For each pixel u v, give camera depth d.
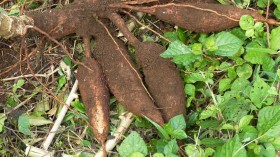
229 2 0.97
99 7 0.96
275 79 0.87
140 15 1.01
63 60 1.03
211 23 0.92
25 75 1.02
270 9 0.96
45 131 1.00
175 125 0.87
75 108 0.98
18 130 1.00
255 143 0.83
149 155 0.94
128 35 0.95
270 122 0.81
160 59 0.92
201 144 0.91
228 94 0.91
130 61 0.94
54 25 0.97
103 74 0.96
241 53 0.92
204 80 0.93
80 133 0.99
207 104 0.95
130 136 0.86
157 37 1.01
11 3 1.09
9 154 1.00
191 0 0.97
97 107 0.93
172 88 0.91
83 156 0.97
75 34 1.02
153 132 0.96
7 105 1.03
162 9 0.95
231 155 0.79
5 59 1.04
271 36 0.89
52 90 1.03
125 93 0.92
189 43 0.99
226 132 0.90
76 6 0.97
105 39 0.97
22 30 0.91
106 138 0.94
